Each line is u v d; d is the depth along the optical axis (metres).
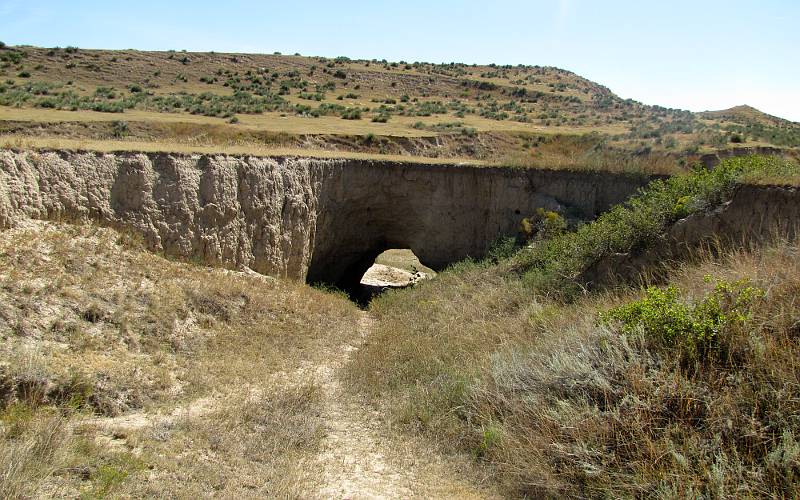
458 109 59.72
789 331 7.79
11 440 7.23
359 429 9.58
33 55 56.69
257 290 15.94
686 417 7.33
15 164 13.12
